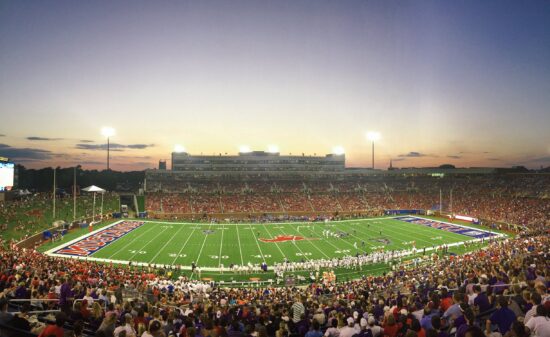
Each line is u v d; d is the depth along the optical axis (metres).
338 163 120.75
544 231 54.12
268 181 108.62
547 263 21.55
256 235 61.06
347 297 21.94
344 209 92.94
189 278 37.56
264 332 8.91
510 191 91.56
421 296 16.92
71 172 145.88
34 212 64.62
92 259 43.69
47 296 15.23
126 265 41.22
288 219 80.00
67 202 78.50
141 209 86.69
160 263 42.91
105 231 62.50
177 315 13.33
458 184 104.12
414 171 114.69
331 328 10.45
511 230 66.62
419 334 8.22
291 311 15.38
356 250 50.47
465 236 61.47
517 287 11.17
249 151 127.31
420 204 95.75
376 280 32.22
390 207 95.38
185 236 59.41
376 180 112.00
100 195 92.50
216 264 42.94
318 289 27.23
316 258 45.91
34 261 29.66
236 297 25.14
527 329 6.94
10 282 17.34
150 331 8.63
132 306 14.29
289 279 36.59
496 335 7.94
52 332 7.36
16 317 8.66
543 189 86.69
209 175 109.62
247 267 40.22
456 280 21.27
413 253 48.00
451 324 9.40
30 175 140.12
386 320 10.23
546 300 9.36
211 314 13.80
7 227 53.25
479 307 10.34
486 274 18.77
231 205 90.00
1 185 74.94
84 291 17.98
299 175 113.94
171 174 107.06
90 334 10.17
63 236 57.16
